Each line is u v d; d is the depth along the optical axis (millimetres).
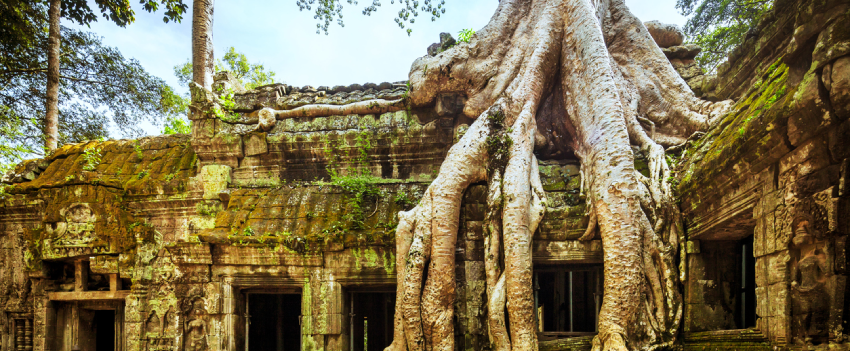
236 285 8164
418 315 6867
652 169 7055
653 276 6402
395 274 7574
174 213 9320
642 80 8406
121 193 9484
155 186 9305
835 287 3816
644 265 6410
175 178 9352
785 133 4238
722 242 6531
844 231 3764
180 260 8109
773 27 6008
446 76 8422
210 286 8062
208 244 7996
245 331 8422
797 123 4020
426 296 6941
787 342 4383
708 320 6301
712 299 6383
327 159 9102
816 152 3977
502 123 7598
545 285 9875
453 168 7430
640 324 6238
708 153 6031
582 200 7355
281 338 10609
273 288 8422
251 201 8633
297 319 10969
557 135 8234
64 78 15320
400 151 8898
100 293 9430
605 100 7113
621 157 6707
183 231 9211
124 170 10039
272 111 9172
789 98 4102
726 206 5602
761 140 4543
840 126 3674
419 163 8945
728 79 7785
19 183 10477
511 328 6531
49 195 9648
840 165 3781
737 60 7484
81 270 9680
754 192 5016
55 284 9883
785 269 4434
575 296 9000
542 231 7203
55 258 9398
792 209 4289
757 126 4582
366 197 8250
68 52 14914
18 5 12703
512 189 6984
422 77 8539
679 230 6562
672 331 6262
